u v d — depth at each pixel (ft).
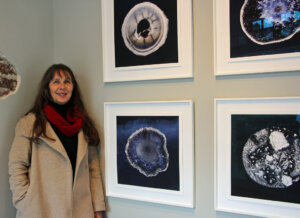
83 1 4.17
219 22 3.26
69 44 4.30
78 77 4.24
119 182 3.95
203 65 3.40
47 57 4.29
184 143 3.51
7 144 3.62
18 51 3.76
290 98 2.96
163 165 3.65
